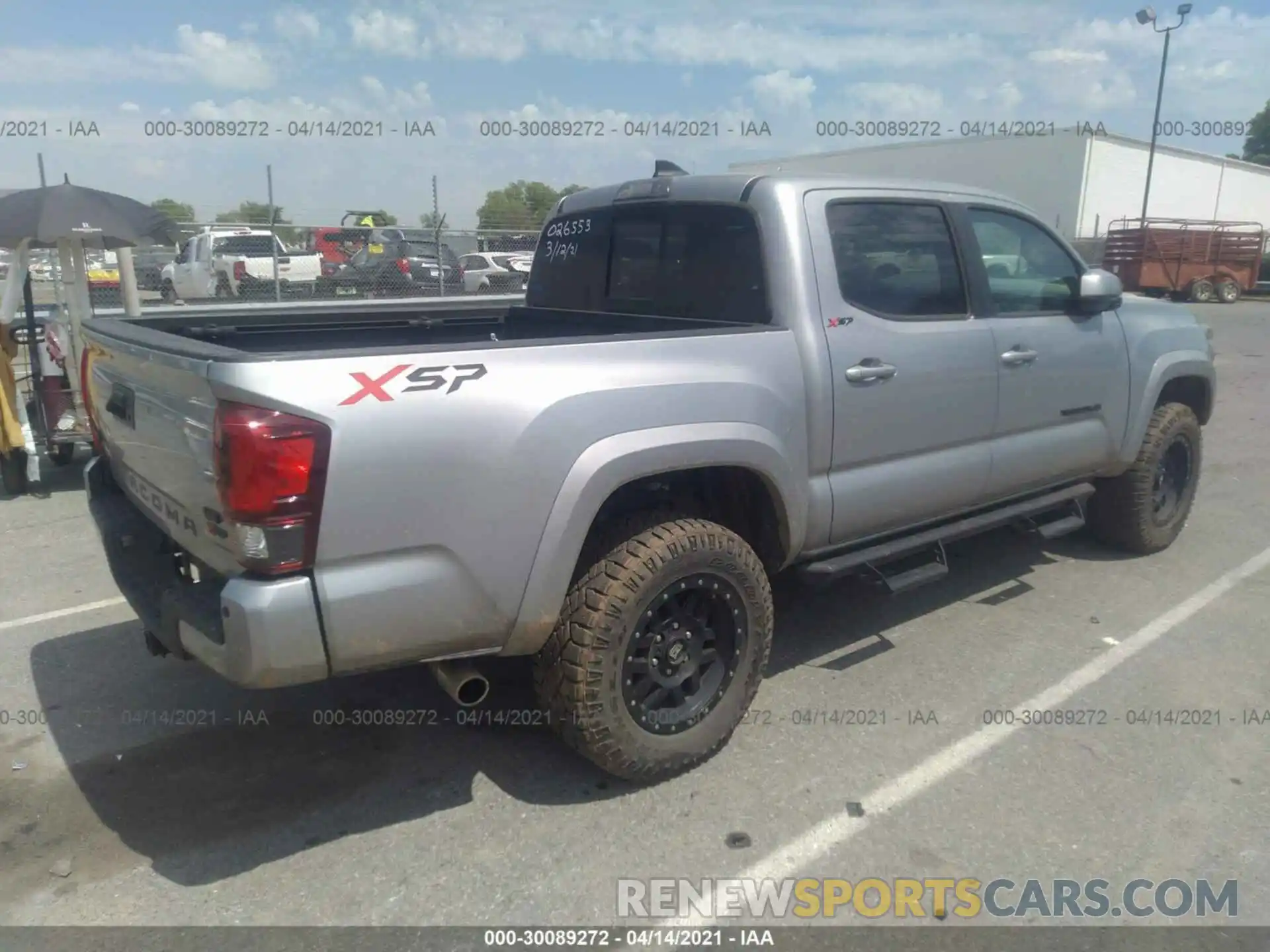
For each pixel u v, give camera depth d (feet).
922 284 13.58
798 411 11.93
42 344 25.17
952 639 15.11
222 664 8.89
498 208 56.24
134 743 12.17
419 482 9.02
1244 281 96.43
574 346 10.09
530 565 9.71
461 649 9.80
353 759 11.80
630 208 14.48
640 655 10.77
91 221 23.91
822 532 12.60
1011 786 11.17
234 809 10.81
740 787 11.16
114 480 12.90
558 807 10.83
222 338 13.96
